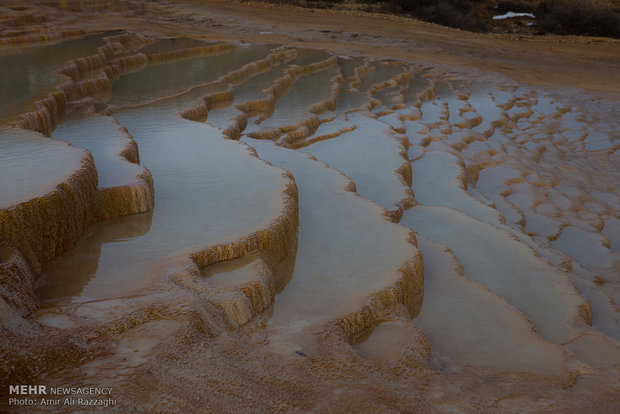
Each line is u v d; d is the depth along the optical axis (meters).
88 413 2.66
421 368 3.67
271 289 4.35
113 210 5.16
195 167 6.52
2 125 6.42
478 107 15.48
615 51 23.88
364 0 30.75
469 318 4.68
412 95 15.35
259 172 6.32
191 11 25.69
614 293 6.25
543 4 29.31
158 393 2.86
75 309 3.54
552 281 5.77
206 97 10.70
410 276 4.86
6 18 16.42
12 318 3.24
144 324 3.44
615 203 9.80
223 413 2.81
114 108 9.38
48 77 9.98
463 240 6.59
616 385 3.88
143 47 16.62
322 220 5.96
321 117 11.45
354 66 17.89
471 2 30.20
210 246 4.53
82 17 20.77
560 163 11.62
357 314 4.11
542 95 17.45
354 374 3.37
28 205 4.11
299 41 22.11
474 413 3.20
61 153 5.29
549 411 3.35
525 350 4.26
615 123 14.65
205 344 3.40
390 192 7.69
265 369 3.34
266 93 12.05
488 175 10.55
